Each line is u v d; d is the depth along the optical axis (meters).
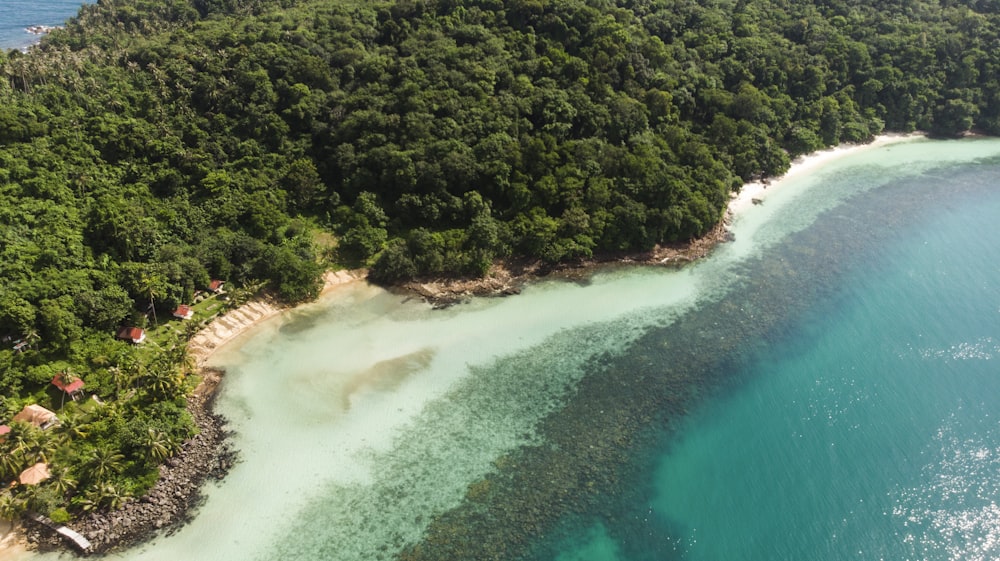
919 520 64.75
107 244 91.69
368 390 82.12
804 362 87.62
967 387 81.69
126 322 86.81
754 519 65.81
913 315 96.38
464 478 70.12
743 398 81.75
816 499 67.69
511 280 105.56
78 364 78.44
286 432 75.44
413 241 104.12
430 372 85.44
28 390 75.00
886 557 61.41
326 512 66.06
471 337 92.38
